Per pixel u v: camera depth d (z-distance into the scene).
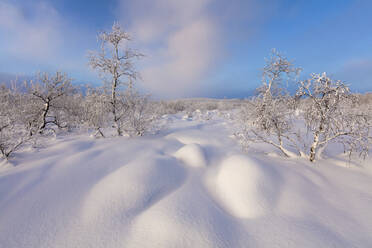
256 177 4.27
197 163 5.89
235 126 12.73
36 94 9.23
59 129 10.73
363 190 4.13
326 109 5.20
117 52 10.39
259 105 6.82
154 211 3.24
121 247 2.62
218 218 3.11
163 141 8.98
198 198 3.75
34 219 3.21
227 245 2.54
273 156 6.48
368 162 5.50
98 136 9.34
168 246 2.51
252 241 2.64
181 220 2.91
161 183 4.46
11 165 5.28
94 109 9.46
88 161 5.68
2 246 2.66
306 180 4.59
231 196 3.95
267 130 6.63
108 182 4.30
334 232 2.79
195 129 12.50
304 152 6.59
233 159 5.38
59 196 3.88
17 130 8.09
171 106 36.66
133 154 6.61
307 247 2.47
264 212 3.34
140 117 10.02
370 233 2.77
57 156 6.02
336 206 3.54
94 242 2.73
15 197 3.77
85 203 3.68
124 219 3.22
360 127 4.97
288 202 3.61
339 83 4.84
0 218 3.20
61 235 2.88
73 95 11.51
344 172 5.11
